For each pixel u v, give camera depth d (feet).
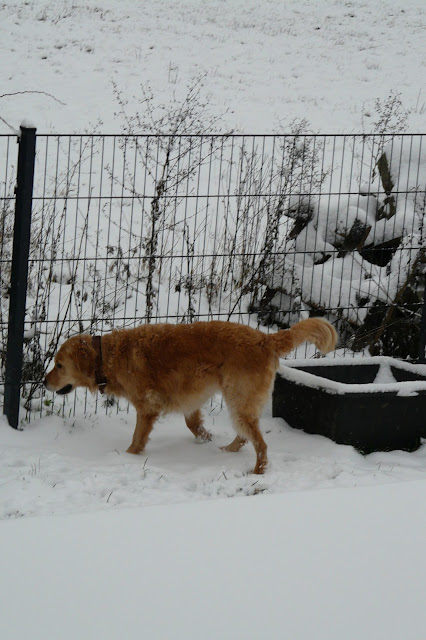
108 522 10.92
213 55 59.41
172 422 19.25
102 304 21.06
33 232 23.99
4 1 62.69
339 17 75.05
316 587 9.30
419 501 12.01
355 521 11.19
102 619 8.44
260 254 21.83
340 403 17.17
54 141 39.27
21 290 17.19
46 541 10.22
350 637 8.38
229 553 10.05
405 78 58.13
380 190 24.25
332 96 53.26
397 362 19.76
